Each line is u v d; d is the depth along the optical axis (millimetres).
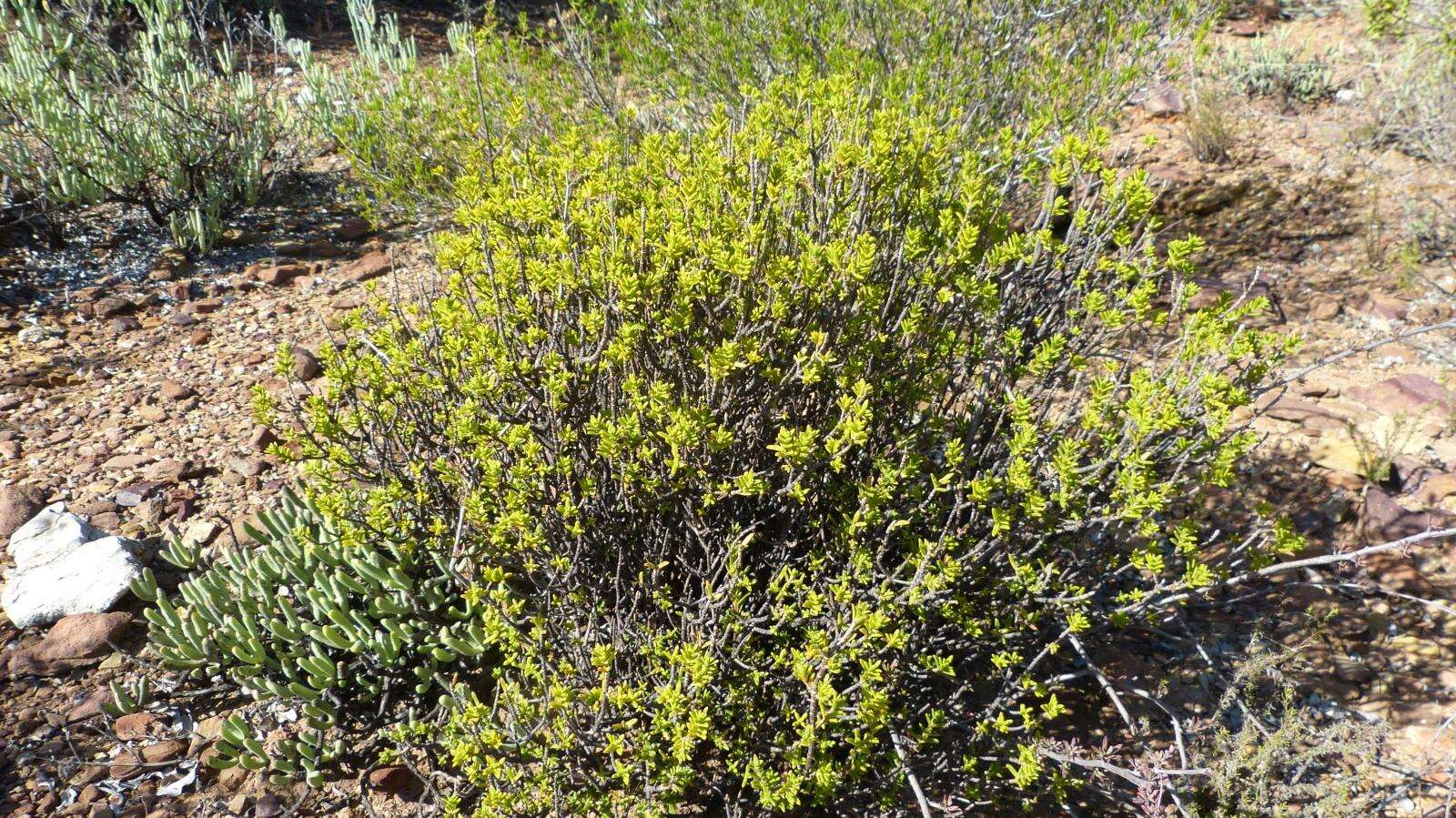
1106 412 2711
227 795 2621
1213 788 2564
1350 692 3000
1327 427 4012
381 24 9242
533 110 5207
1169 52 5871
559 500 2588
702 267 2451
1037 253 2660
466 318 2588
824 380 2539
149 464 3809
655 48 5227
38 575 3146
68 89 5715
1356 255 5188
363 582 2861
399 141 5641
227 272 5391
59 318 4828
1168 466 2795
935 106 4434
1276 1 8141
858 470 2652
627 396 2574
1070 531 2760
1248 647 2914
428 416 2795
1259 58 7078
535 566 2551
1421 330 2830
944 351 2609
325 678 2725
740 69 4887
